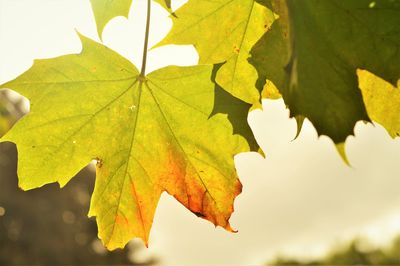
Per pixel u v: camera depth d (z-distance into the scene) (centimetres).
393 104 35
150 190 39
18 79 36
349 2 33
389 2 33
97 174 38
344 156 31
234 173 37
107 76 37
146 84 37
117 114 38
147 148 39
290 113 31
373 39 33
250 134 36
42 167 37
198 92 37
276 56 34
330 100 31
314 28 32
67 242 502
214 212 38
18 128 36
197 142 38
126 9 35
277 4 35
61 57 36
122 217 39
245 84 36
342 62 32
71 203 527
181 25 36
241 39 36
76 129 37
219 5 36
